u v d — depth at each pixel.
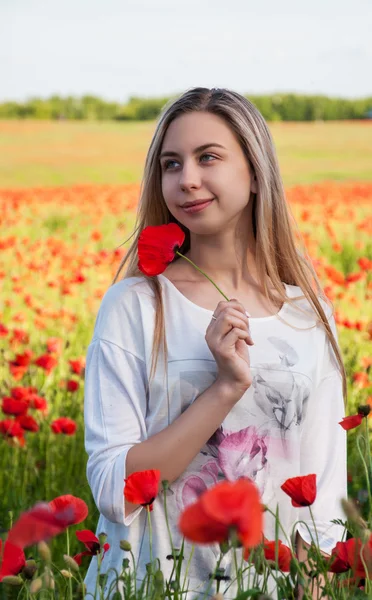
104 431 2.18
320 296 2.58
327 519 2.29
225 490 1.43
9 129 34.97
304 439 2.37
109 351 2.24
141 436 2.21
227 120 2.34
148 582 1.84
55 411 5.02
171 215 2.50
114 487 2.08
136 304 2.27
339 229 13.48
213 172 2.29
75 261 9.55
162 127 2.38
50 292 9.34
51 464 4.41
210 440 2.21
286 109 36.16
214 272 2.41
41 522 1.68
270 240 2.43
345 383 2.50
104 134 34.56
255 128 2.38
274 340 2.34
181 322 2.28
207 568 2.14
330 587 1.85
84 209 15.65
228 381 2.12
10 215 14.48
